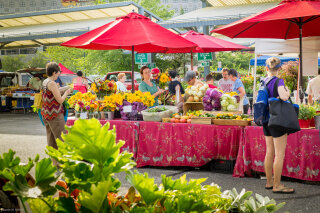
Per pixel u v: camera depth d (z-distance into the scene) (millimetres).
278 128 4176
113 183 1048
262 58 16328
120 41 5734
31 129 11180
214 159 5480
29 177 1192
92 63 24750
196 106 6367
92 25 21141
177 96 6645
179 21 16719
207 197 1325
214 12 17625
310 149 4699
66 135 954
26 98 18047
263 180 5008
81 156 979
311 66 7680
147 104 6125
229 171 5418
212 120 5438
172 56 26047
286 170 4883
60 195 1304
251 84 15055
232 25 5699
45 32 20984
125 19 6242
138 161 5773
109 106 6266
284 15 5195
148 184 1040
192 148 5504
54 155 1069
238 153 5195
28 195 986
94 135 960
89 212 951
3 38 21781
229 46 9148
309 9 5141
